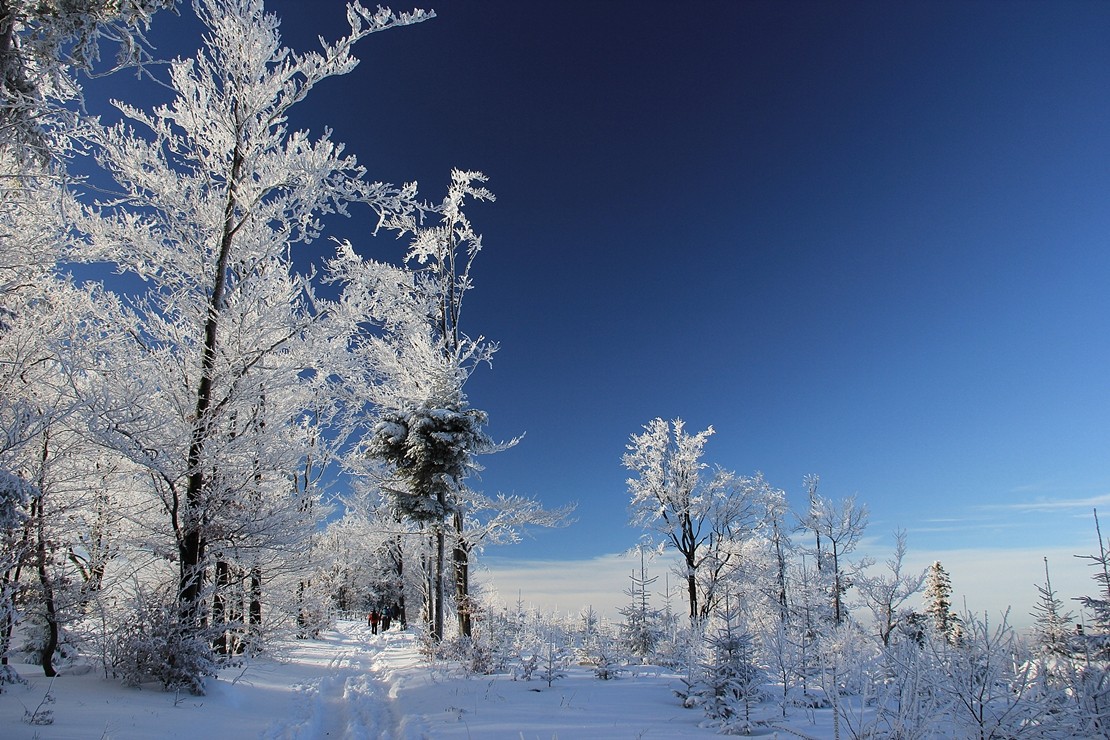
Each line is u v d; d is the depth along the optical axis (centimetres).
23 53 596
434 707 850
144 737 588
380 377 1861
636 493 2545
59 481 850
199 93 1079
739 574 2309
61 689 758
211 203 1076
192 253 1041
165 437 924
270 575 1148
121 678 850
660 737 673
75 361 849
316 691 1048
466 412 1755
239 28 1074
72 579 862
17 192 823
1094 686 557
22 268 875
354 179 1103
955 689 564
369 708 919
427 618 1848
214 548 1009
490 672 1246
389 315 1667
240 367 1066
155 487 952
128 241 1028
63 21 580
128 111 1025
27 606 805
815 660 868
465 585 1656
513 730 695
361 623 3369
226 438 1034
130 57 627
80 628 902
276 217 1104
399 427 1727
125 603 892
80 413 819
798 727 709
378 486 1791
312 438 1677
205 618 995
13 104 584
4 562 757
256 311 1093
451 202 1833
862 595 1703
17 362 813
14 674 744
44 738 532
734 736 683
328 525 1908
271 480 1225
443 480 1631
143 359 1001
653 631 1703
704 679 830
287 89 1097
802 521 2348
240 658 1180
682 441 2519
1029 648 580
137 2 618
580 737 662
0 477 570
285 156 1059
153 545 973
